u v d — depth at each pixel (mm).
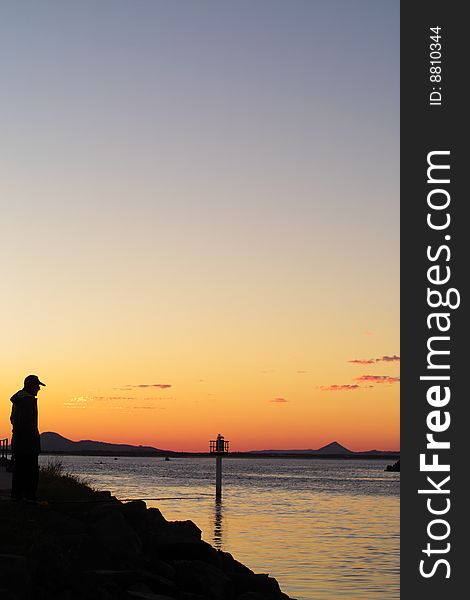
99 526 16094
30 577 12672
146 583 15359
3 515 15883
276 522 55125
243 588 18609
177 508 67625
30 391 17406
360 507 75562
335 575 30344
